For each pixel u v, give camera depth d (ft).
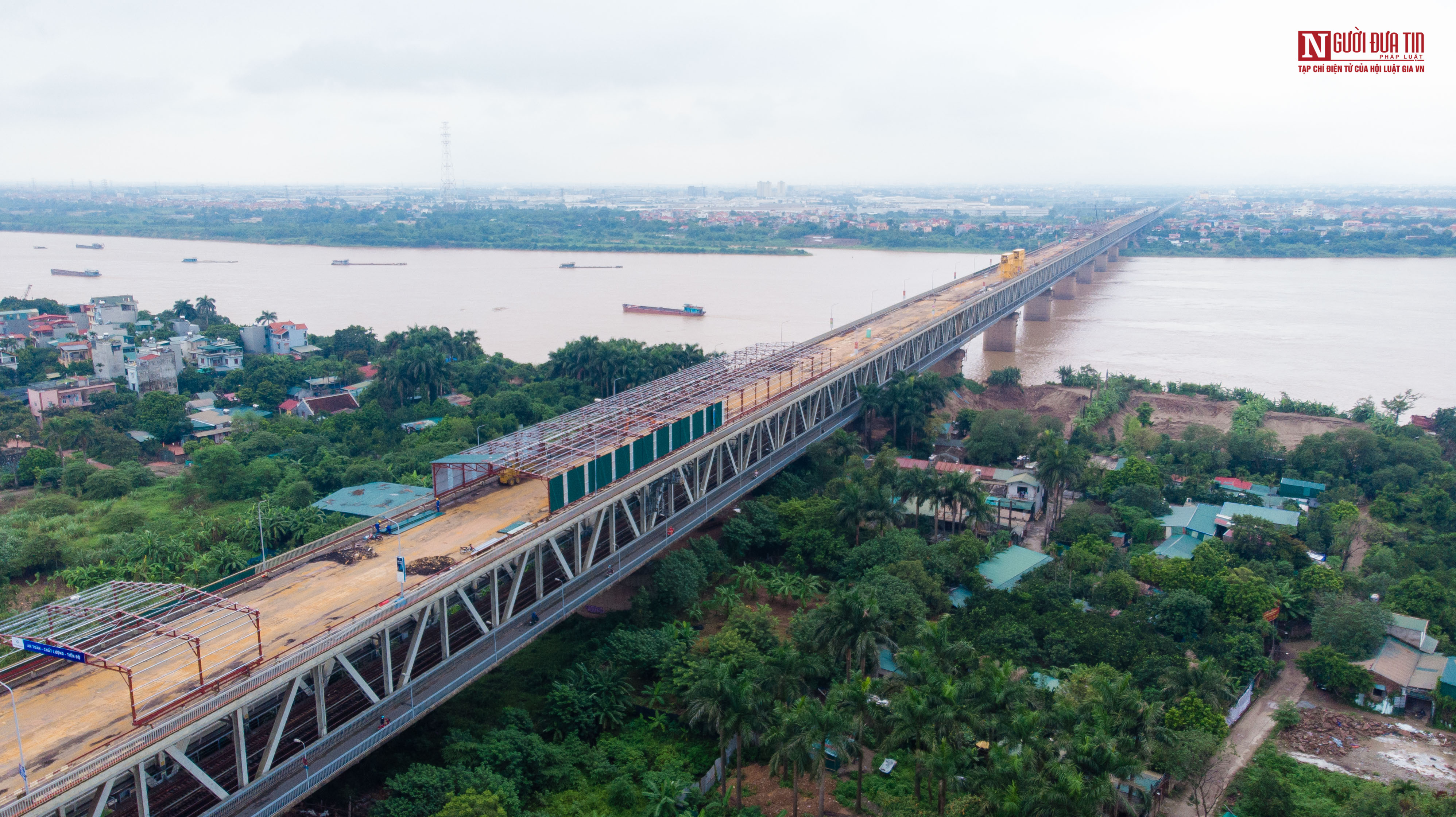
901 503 435.12
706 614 384.06
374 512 461.37
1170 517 473.26
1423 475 540.11
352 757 241.14
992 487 503.61
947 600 370.32
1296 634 380.99
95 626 234.17
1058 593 381.40
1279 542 423.64
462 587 280.31
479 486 374.02
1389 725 319.88
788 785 283.59
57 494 522.47
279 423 633.20
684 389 481.87
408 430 629.51
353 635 243.40
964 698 262.47
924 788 279.08
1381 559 412.98
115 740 200.34
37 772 193.88
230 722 243.81
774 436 493.77
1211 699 295.07
